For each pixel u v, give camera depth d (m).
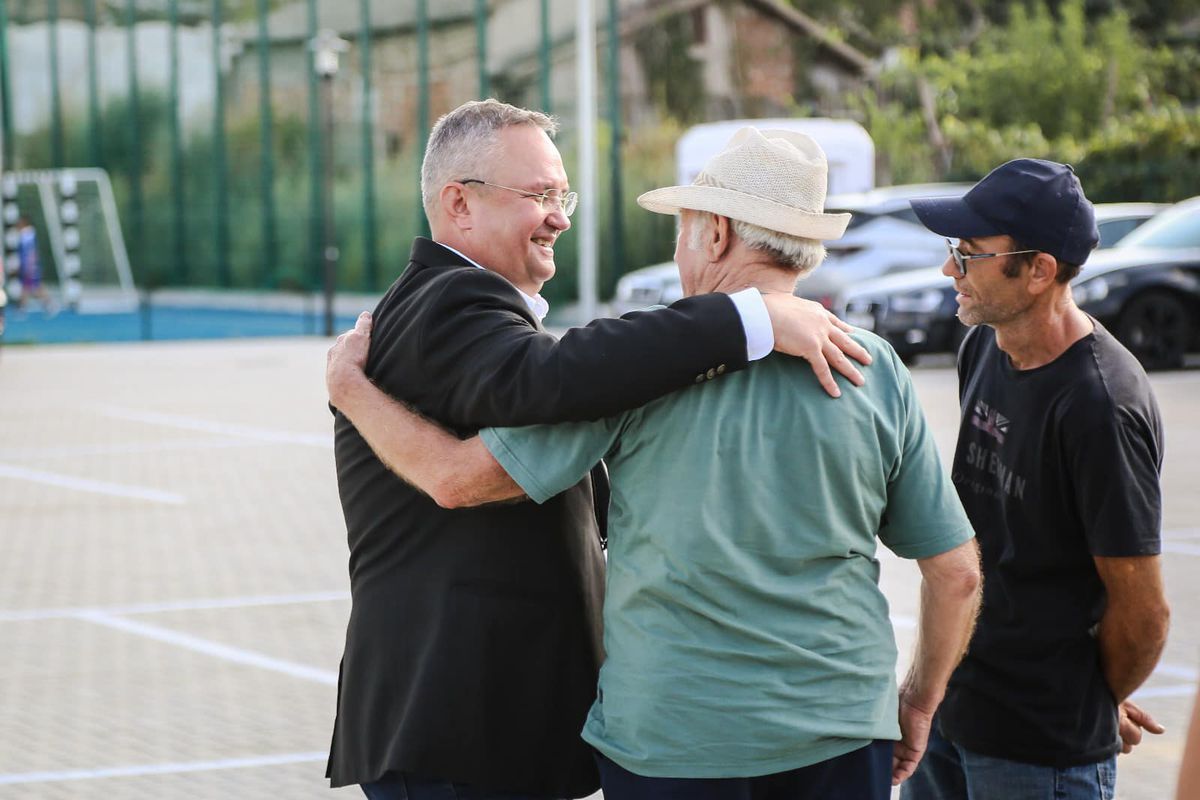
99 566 9.71
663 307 2.79
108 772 5.88
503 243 3.23
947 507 2.96
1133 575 3.34
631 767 2.81
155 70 43.06
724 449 2.76
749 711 2.74
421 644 3.09
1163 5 45.62
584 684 3.15
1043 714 3.50
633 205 35.47
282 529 10.86
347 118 39.84
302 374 23.09
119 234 42.50
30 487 12.89
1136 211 20.91
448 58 38.25
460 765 3.05
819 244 2.91
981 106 41.50
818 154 2.92
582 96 30.80
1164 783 5.53
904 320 19.50
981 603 3.56
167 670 7.32
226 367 24.55
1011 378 3.52
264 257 41.31
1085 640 3.49
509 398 2.82
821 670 2.78
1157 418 3.42
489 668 3.06
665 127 38.41
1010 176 3.38
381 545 3.17
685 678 2.76
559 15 37.34
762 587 2.75
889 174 39.94
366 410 3.05
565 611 3.12
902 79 42.19
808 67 41.88
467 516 3.08
